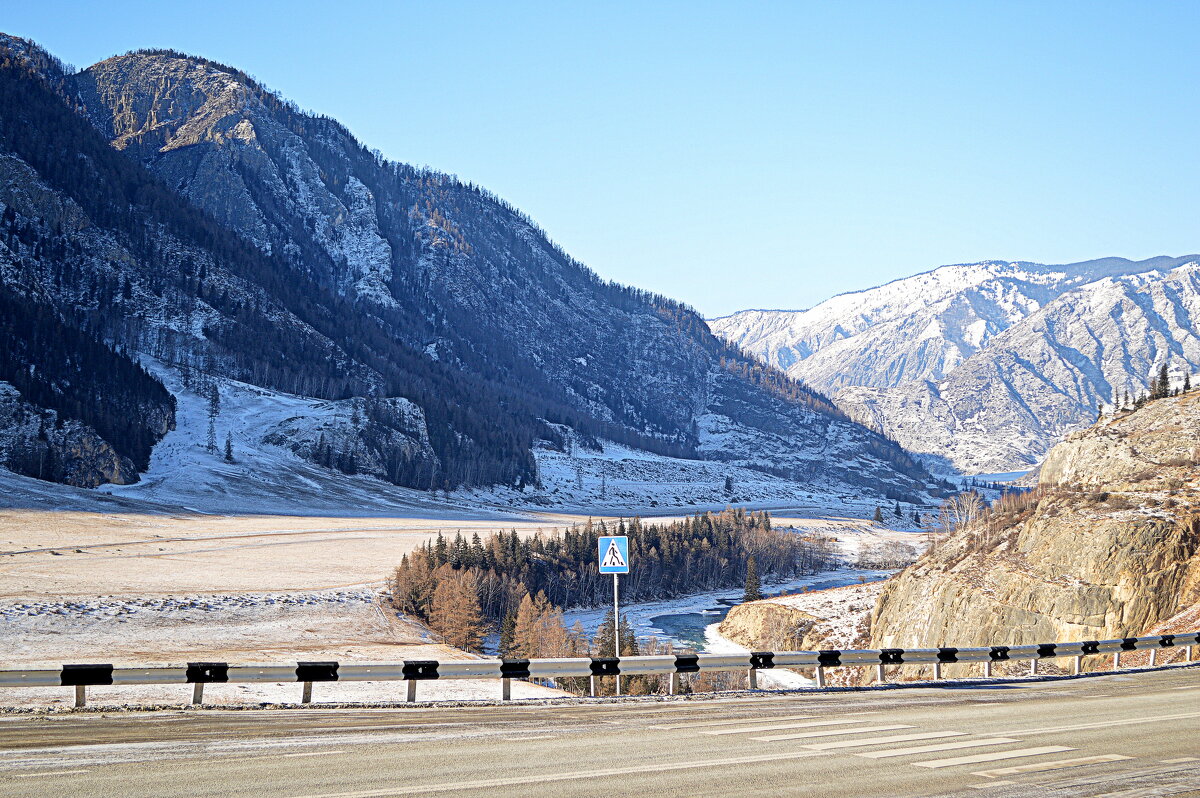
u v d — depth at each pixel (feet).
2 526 428.97
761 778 48.32
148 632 230.27
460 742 57.93
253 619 260.42
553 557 440.04
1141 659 140.56
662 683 207.72
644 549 492.95
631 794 44.96
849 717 68.90
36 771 48.96
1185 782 47.83
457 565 361.92
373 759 52.54
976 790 46.06
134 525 482.69
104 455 626.64
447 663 84.99
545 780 47.62
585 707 76.48
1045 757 53.78
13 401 627.87
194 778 47.57
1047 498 248.32
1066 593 207.21
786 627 335.88
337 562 404.16
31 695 102.17
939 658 101.71
